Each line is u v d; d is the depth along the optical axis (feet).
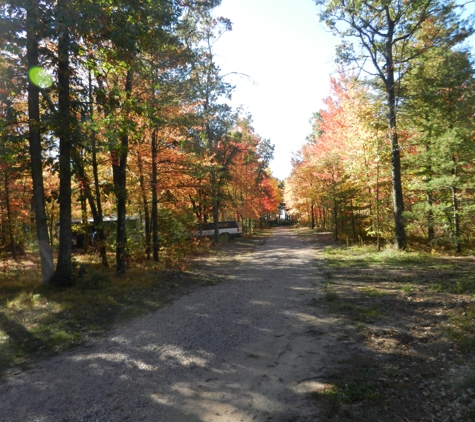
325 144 75.10
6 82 29.53
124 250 40.96
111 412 12.08
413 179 56.75
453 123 44.78
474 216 45.34
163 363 16.08
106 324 22.77
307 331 19.51
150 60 41.93
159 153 50.70
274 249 69.97
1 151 31.83
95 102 33.09
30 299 27.55
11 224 55.83
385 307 23.17
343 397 12.24
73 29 26.71
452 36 46.21
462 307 21.72
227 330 20.29
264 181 163.02
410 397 12.17
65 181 33.50
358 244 63.36
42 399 13.26
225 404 12.27
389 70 50.24
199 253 64.49
